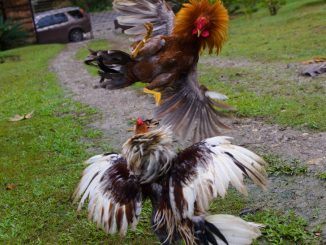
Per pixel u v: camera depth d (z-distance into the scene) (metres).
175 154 1.60
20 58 8.98
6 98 5.18
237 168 1.48
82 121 3.92
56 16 11.70
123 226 1.61
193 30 2.04
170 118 2.00
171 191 1.56
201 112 2.06
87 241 2.14
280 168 2.58
